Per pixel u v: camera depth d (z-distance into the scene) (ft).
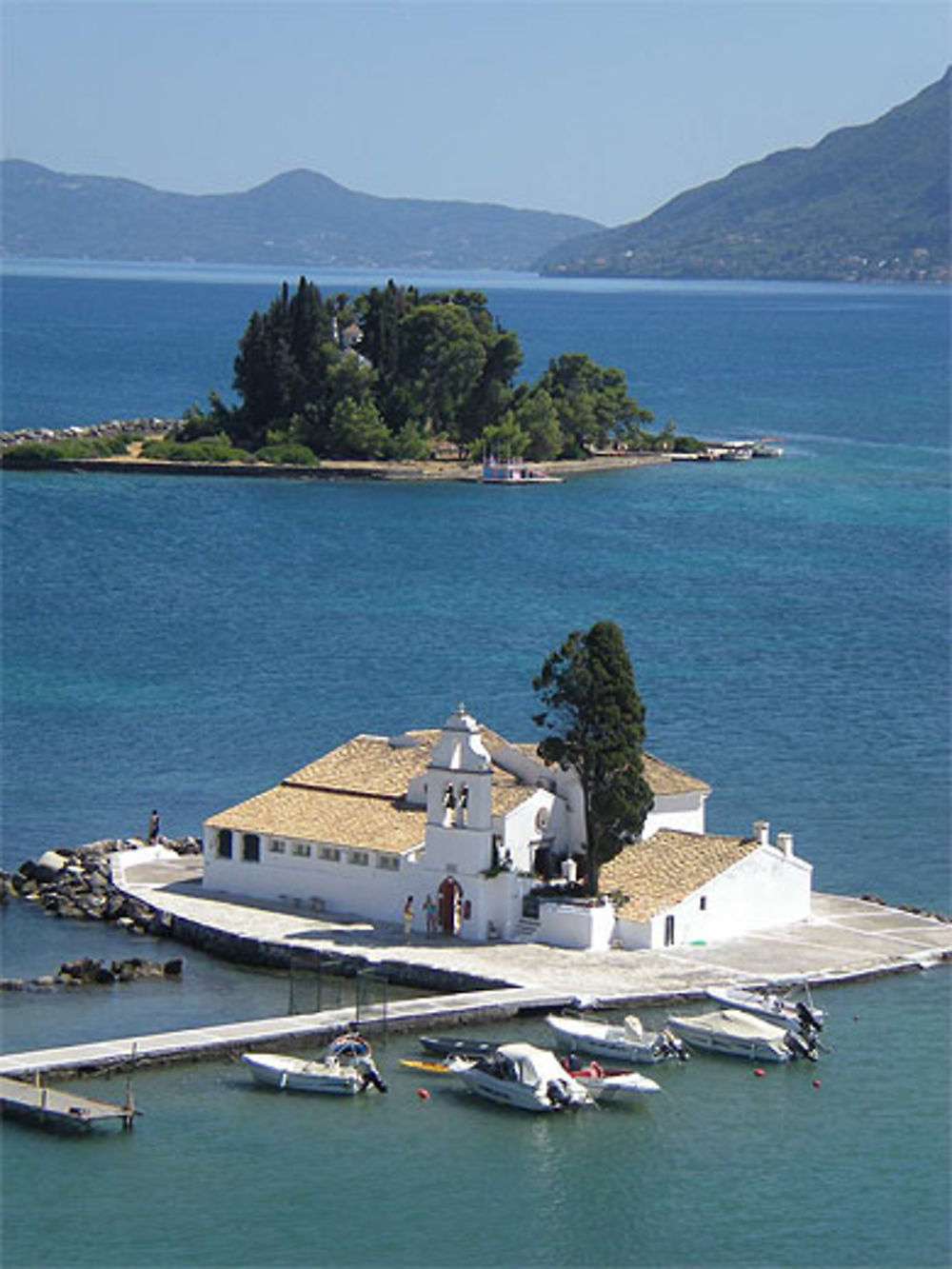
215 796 611.88
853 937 501.15
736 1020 436.76
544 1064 406.41
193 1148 384.47
